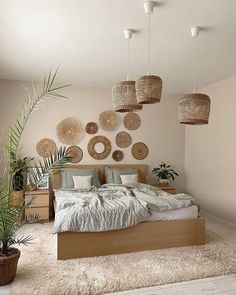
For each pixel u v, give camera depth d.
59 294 2.20
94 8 2.29
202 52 3.31
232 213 4.23
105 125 5.21
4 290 2.25
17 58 3.58
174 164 5.66
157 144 5.54
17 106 4.73
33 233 3.75
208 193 4.89
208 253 3.07
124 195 3.75
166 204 3.32
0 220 2.26
